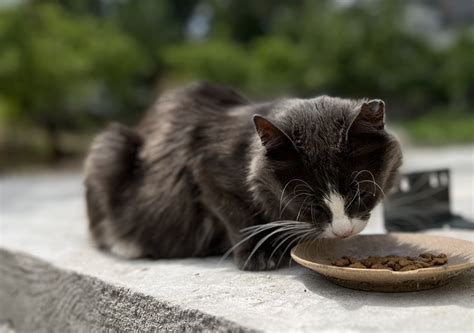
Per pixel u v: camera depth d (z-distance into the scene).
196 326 1.01
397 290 1.02
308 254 1.09
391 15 6.15
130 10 7.83
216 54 5.79
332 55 6.09
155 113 1.29
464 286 1.03
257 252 1.14
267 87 5.82
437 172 1.32
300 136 1.07
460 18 8.05
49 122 5.09
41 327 1.23
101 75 5.31
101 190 1.28
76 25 5.25
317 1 6.74
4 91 4.72
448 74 6.30
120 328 1.09
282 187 1.08
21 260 1.27
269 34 8.31
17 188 2.63
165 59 6.33
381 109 1.07
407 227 1.29
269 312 0.99
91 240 1.31
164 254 1.23
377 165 1.07
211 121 1.20
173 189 1.21
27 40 4.66
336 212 1.06
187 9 9.42
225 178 1.14
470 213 1.42
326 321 0.97
